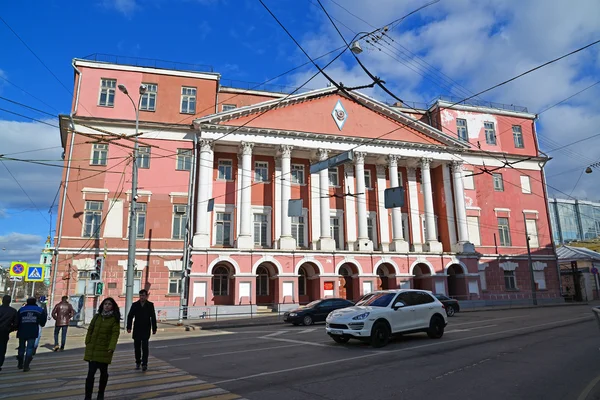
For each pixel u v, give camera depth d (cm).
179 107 3334
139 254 3033
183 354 1242
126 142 3180
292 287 3183
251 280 3095
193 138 3312
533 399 709
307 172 3722
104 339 713
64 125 3164
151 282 3012
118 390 780
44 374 956
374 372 918
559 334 1540
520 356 1100
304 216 3619
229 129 3288
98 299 2891
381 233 3750
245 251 3127
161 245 3091
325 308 2362
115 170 3120
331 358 1095
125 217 3077
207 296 2988
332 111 3625
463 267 3716
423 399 711
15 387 819
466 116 4212
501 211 4122
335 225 3703
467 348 1236
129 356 1202
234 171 3512
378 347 1262
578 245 6153
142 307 1001
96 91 3206
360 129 3666
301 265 3434
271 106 3425
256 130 3347
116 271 2977
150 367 1018
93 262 2950
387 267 3619
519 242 4131
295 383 826
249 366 1010
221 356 1175
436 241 3709
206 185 3192
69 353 1385
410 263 3544
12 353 1362
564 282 4966
